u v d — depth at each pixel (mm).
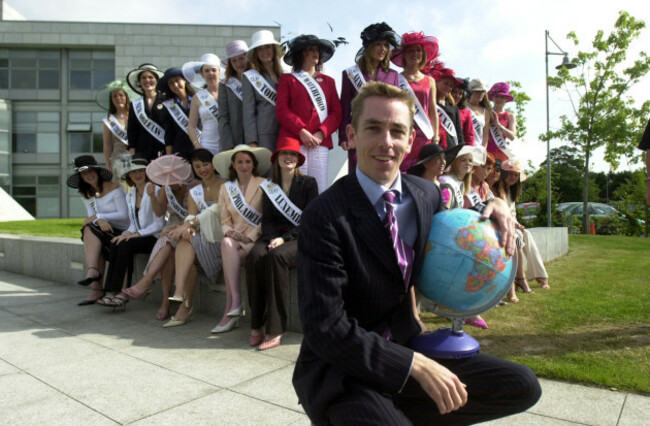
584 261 8016
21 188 31625
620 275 6461
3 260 8047
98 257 5359
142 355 3619
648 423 2340
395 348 1490
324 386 1540
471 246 1635
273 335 3752
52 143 31906
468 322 4000
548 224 16406
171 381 3094
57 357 3598
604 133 16922
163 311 4723
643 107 16844
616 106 16891
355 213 1612
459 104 5641
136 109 6000
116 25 31578
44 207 31828
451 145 5230
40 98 31828
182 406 2723
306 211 1623
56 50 31984
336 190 1662
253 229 4301
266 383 3021
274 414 2600
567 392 2703
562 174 39094
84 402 2805
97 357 3586
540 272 5492
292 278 4105
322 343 1486
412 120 1729
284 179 4188
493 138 6324
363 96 1680
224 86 5219
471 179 4727
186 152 5672
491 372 1645
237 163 4344
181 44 31734
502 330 3832
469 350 1671
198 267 4746
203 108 5398
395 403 1656
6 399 2859
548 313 4293
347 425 1439
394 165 1659
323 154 4754
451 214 1727
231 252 4156
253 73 4945
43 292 6117
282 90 4754
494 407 1666
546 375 2920
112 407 2730
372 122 1641
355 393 1492
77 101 32094
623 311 4270
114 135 6656
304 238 1585
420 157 3684
